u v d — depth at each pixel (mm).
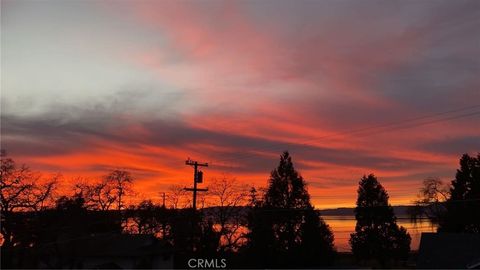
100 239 61031
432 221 80938
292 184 71438
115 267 57562
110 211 73062
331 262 69938
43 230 60781
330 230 71000
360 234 77312
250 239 67188
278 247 67938
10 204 59688
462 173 78812
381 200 76938
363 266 71938
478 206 74375
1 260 58312
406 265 73812
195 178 55125
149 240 60281
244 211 68938
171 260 62781
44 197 61875
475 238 50406
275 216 69062
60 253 57938
